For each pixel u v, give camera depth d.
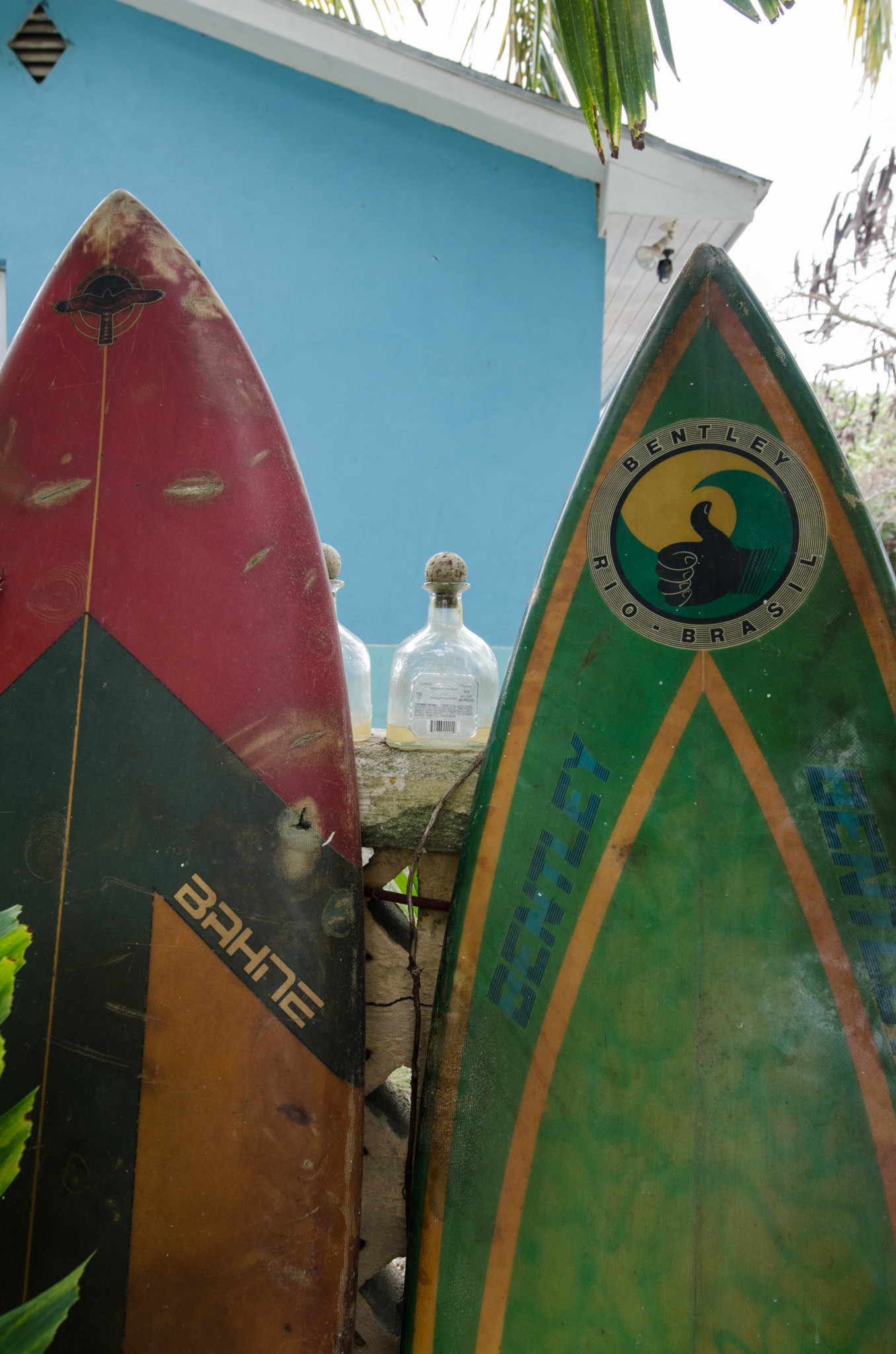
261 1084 0.96
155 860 1.00
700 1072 0.93
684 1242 0.90
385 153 3.17
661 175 3.00
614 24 1.24
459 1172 0.99
